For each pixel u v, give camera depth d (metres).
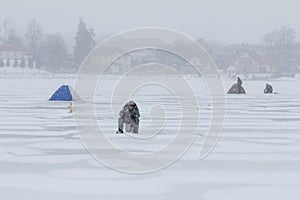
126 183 16.27
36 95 71.12
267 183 16.31
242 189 15.52
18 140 25.78
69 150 22.62
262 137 27.48
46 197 14.44
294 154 21.89
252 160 20.41
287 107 51.06
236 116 40.34
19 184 16.00
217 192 15.16
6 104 52.88
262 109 48.12
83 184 16.06
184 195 14.80
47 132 29.06
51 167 18.77
